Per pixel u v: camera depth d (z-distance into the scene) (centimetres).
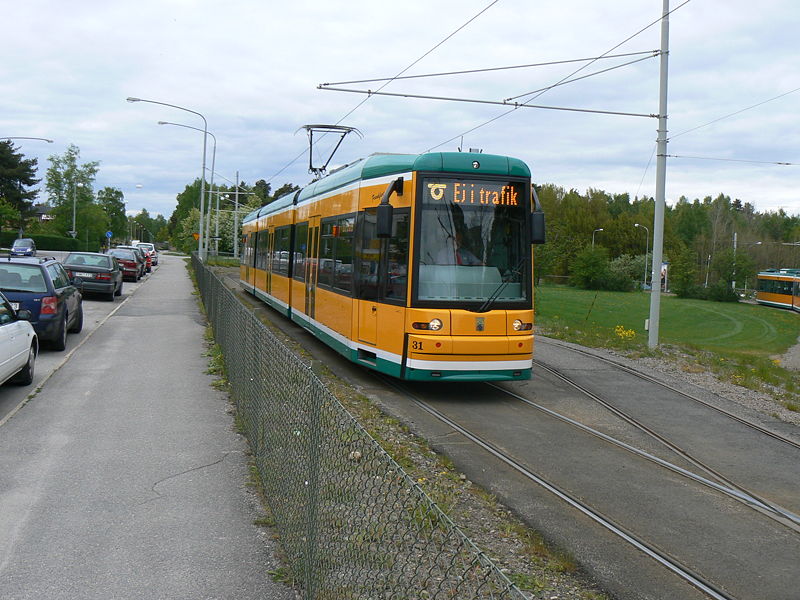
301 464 430
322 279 1384
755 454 819
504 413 955
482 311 992
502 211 1022
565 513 594
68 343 1419
